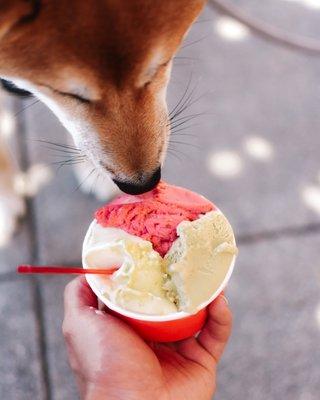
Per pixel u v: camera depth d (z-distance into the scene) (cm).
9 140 75
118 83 38
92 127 42
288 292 64
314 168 73
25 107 77
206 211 38
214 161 74
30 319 63
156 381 38
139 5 36
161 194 39
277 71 83
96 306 42
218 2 75
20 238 68
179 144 75
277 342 61
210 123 77
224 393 59
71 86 39
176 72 82
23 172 73
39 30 36
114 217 37
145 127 42
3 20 35
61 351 61
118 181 43
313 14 91
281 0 92
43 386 59
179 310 35
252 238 67
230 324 41
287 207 70
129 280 35
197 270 35
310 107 79
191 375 42
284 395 58
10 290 64
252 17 90
